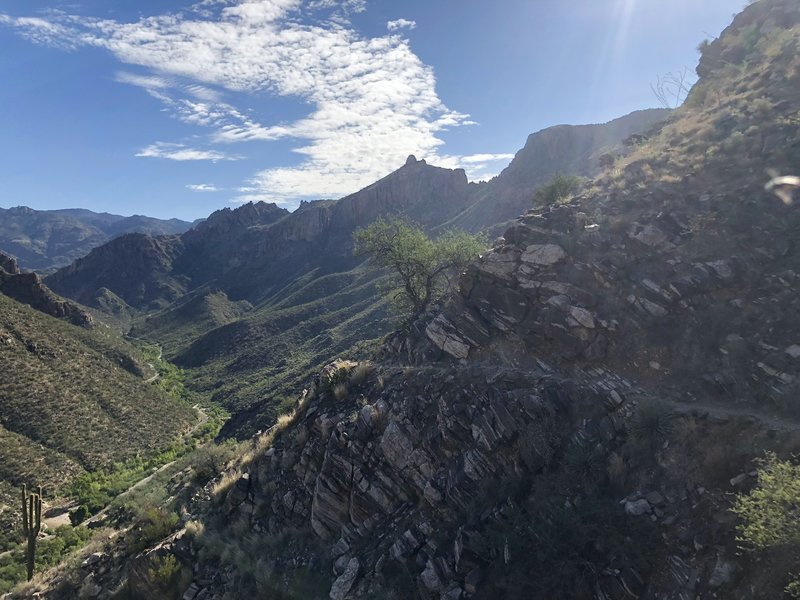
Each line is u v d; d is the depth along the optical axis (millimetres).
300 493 18406
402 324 25375
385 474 16266
